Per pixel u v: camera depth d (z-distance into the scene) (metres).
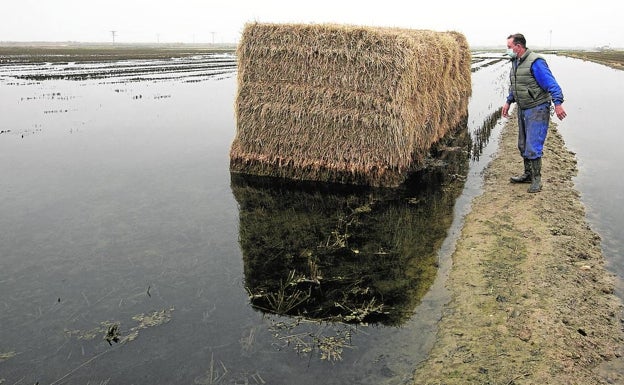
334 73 8.23
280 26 8.36
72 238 6.10
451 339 4.02
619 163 9.78
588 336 4.00
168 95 20.88
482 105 18.28
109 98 19.61
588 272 5.07
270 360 3.84
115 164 9.62
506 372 3.57
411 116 8.44
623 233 6.25
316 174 8.76
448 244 5.98
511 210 6.86
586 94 21.27
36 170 9.07
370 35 7.84
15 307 4.55
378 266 5.44
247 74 8.72
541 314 4.25
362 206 7.41
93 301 4.68
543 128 7.13
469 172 9.17
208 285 5.02
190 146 11.38
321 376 3.64
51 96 19.78
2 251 5.70
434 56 9.64
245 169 9.20
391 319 4.38
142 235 6.25
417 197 7.82
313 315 4.47
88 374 3.67
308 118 8.52
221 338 4.12
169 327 4.27
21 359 3.84
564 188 7.87
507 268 5.15
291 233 6.41
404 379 3.59
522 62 7.02
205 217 6.93
